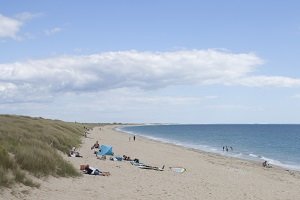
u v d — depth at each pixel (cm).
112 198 1531
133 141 6631
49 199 1351
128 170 2406
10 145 1828
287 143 8575
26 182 1437
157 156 3859
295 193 2144
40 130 3422
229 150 6347
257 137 11381
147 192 1741
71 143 3597
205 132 15862
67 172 1830
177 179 2253
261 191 2120
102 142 5291
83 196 1488
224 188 2102
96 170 2080
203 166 3231
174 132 15688
